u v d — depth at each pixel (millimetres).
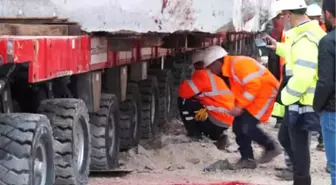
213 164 9031
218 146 10586
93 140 7730
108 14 6430
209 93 9836
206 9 6660
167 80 12508
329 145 5762
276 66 12461
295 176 7223
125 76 8961
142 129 10922
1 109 5625
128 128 9461
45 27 6281
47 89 6742
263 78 8914
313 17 10102
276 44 8055
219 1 6648
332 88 5566
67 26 6410
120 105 9438
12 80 5891
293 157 7223
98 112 7773
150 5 6367
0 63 4711
